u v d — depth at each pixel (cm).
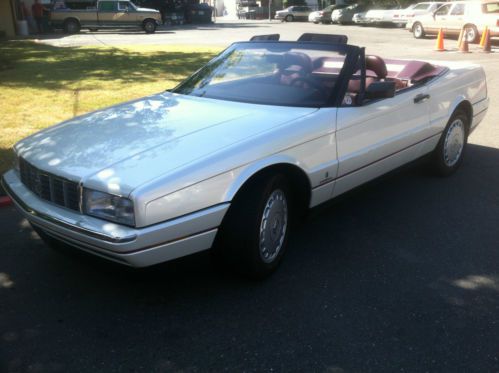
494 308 321
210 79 445
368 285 346
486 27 1891
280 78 418
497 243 411
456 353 278
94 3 2698
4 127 712
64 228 291
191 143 317
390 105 430
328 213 467
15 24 2483
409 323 304
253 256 329
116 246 271
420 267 371
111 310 317
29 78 1099
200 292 336
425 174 569
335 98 388
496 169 596
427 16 2333
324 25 3741
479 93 580
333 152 377
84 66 1280
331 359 272
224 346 283
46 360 271
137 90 976
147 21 2723
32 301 326
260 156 321
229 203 307
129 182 278
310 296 332
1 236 421
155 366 267
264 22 4369
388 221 450
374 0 3828
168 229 282
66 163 306
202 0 6581
